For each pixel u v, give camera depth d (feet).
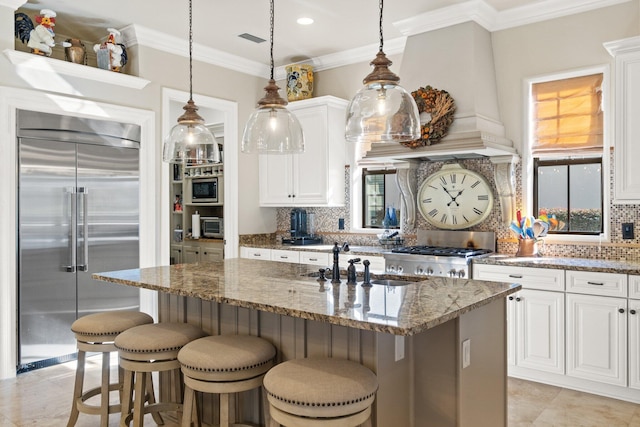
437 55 13.57
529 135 13.74
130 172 14.89
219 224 20.93
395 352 7.59
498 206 14.15
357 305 6.95
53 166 13.19
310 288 8.35
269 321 8.45
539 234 13.21
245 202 18.39
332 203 16.89
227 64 17.48
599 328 11.00
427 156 14.03
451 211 14.89
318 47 16.51
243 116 18.22
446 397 7.69
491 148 12.38
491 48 14.07
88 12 13.62
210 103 17.06
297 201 17.58
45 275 13.07
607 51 12.33
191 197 22.25
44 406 10.70
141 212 15.17
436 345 7.79
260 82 18.90
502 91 14.02
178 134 9.88
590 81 12.85
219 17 13.91
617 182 11.28
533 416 10.12
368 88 7.53
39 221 12.94
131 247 14.92
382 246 16.10
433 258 13.26
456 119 13.03
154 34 15.11
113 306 14.51
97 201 14.12
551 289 11.62
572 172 13.25
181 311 10.02
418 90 13.30
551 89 13.42
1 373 12.25
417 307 6.81
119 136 14.60
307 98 17.63
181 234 23.04
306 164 17.25
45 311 13.09
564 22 13.06
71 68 13.41
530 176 13.73
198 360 7.24
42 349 13.10
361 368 6.80
